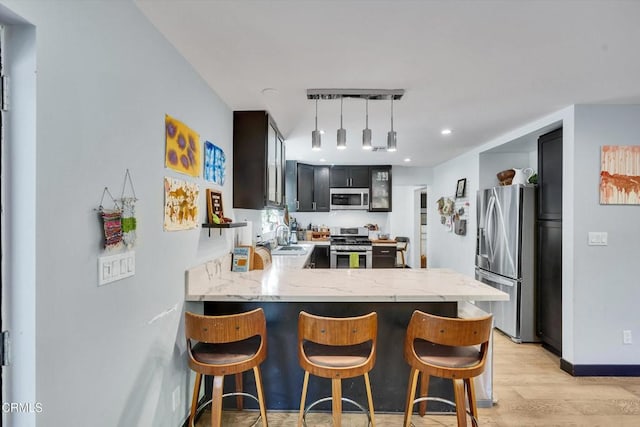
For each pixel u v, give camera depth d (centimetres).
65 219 100
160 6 136
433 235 573
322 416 205
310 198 540
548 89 226
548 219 308
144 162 143
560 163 290
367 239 570
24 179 89
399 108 264
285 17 144
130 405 133
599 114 258
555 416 205
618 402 221
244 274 247
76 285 104
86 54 109
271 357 209
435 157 482
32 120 89
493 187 378
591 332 259
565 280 269
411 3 134
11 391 89
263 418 169
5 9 82
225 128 254
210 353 170
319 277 235
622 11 138
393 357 207
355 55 178
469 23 148
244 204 271
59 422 97
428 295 184
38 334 90
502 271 350
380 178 550
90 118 110
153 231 151
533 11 139
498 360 288
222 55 179
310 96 233
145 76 144
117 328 124
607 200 258
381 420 201
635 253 258
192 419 170
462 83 215
